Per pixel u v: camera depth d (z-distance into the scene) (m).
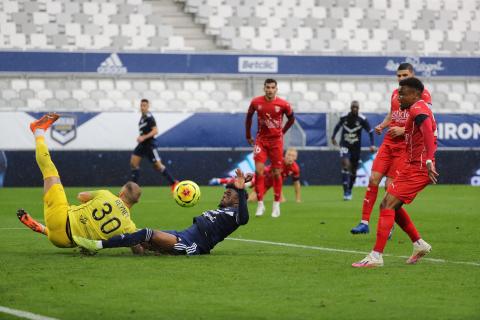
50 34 75.19
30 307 16.59
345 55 77.06
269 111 40.41
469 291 18.72
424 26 85.19
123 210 23.81
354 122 53.78
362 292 18.56
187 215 41.34
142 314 16.08
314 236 31.41
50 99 70.94
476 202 51.16
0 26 74.12
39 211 42.88
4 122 63.56
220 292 18.47
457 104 80.19
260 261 23.52
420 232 32.94
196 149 66.94
